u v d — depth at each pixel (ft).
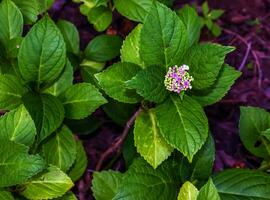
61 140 3.68
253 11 5.40
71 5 5.11
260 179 3.46
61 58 3.49
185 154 3.07
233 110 4.81
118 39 4.26
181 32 3.25
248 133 3.79
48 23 3.41
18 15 3.80
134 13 3.86
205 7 5.15
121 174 3.76
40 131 3.34
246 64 5.06
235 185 3.45
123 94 3.33
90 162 4.47
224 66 3.41
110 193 3.72
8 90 3.48
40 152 3.63
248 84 4.95
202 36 5.22
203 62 3.17
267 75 5.01
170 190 3.43
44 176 3.37
